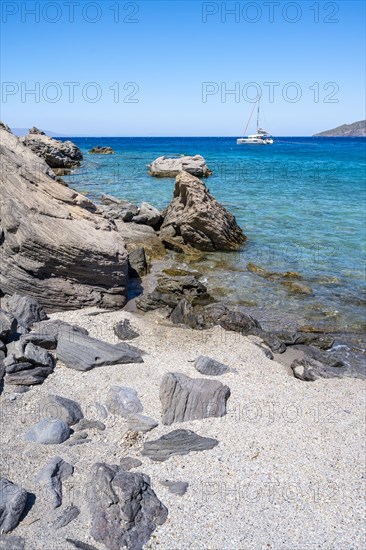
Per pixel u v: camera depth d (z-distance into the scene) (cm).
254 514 650
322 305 1486
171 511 647
